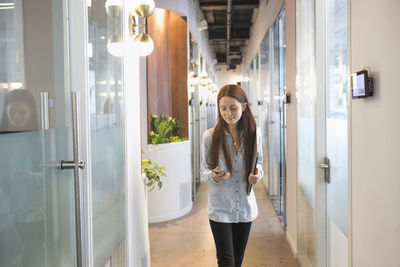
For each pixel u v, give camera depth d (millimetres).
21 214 1046
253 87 9758
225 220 2258
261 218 4859
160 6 5227
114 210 2041
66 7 1341
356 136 1698
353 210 1757
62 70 1315
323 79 2684
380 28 1394
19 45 1026
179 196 4957
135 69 2660
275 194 5715
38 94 1137
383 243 1398
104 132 1854
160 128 4867
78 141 1317
